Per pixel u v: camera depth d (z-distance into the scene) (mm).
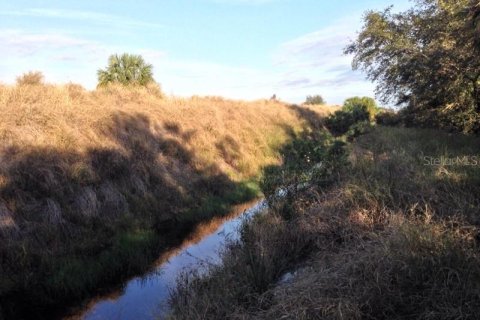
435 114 15969
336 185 7234
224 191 11883
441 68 13234
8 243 6648
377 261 4266
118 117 11625
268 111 23797
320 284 4246
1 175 7473
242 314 4305
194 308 4520
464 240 4527
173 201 10242
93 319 5379
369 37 18391
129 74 21672
